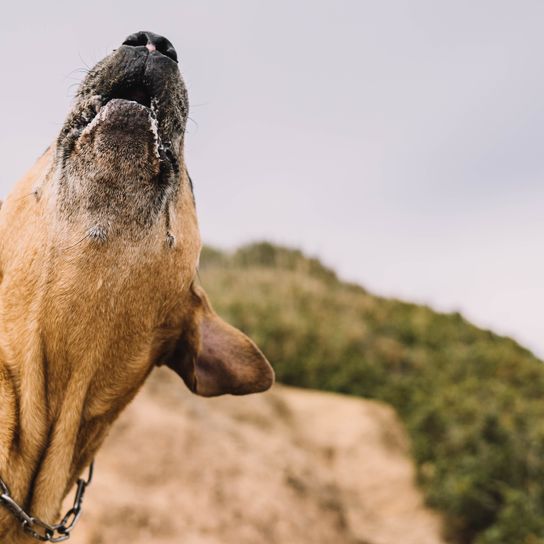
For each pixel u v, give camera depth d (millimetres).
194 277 936
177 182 816
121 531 1440
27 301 794
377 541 1950
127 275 796
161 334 917
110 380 859
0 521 791
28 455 804
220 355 985
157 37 803
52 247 777
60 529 857
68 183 766
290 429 2385
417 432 2434
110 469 1624
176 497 1612
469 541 2014
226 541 1548
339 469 2283
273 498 1730
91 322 802
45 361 806
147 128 750
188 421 1895
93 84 784
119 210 767
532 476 2043
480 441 2191
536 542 1854
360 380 2801
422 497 2172
